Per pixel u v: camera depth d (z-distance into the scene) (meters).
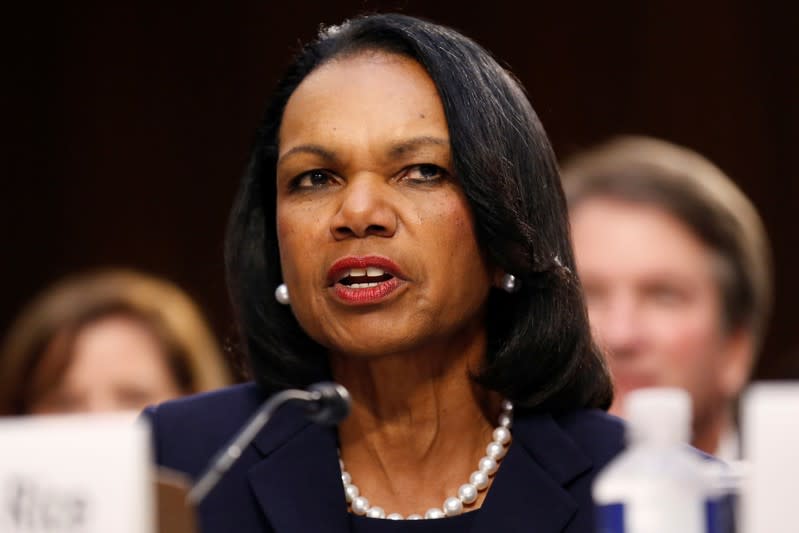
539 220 6.94
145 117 19.22
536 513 6.73
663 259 11.33
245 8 18.97
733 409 11.49
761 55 17.86
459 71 6.72
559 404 7.13
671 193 11.50
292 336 7.26
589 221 11.58
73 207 19.30
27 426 4.68
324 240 6.55
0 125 19.31
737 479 5.31
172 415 7.40
